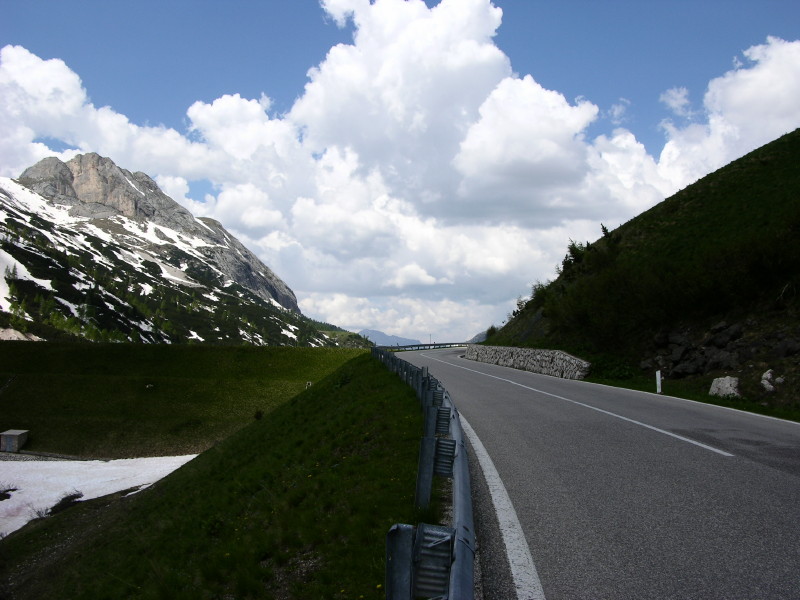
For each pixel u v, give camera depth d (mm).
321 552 5797
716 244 26891
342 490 7832
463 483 4238
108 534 18156
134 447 52688
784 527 5020
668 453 8336
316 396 26359
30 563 19578
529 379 23922
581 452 8516
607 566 4266
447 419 7473
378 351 29594
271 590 5379
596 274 30766
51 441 53281
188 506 15516
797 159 32062
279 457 14953
